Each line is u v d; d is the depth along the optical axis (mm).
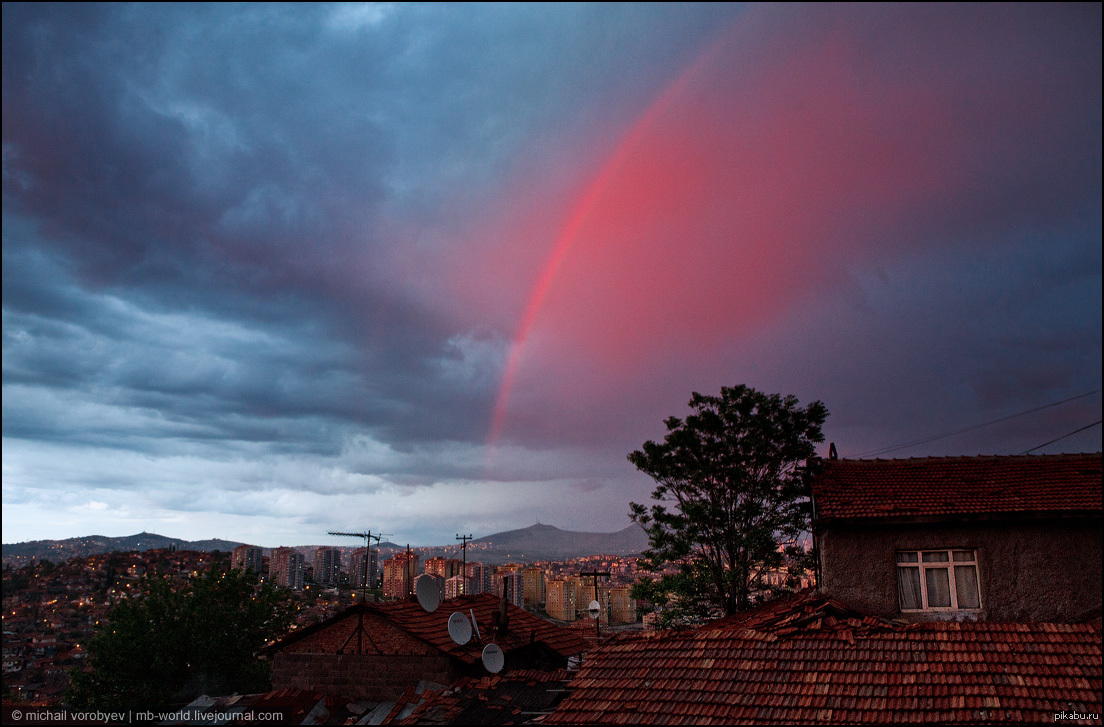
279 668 25094
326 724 22141
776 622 19766
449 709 21234
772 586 33938
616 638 20812
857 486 22438
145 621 38531
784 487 33312
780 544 33719
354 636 24750
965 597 19750
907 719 15195
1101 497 19719
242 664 39719
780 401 34625
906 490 21812
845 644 18000
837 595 20406
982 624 18031
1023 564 19422
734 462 33688
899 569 20328
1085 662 16156
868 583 20250
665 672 18391
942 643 17453
